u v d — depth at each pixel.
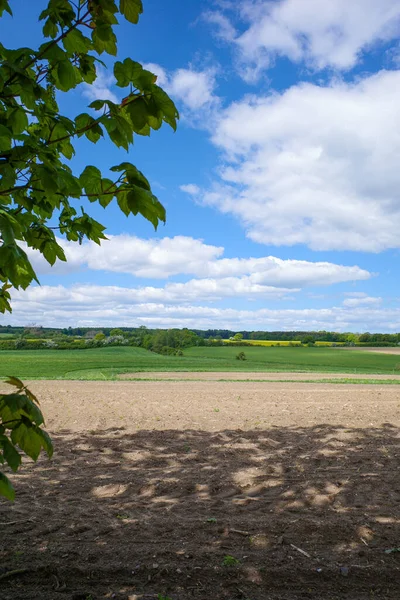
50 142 2.01
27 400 1.74
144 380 24.58
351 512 5.29
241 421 11.24
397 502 5.65
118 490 6.16
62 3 1.86
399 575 3.76
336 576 3.72
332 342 116.25
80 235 2.64
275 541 4.42
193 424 10.88
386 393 17.17
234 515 5.18
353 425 10.76
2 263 1.48
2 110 2.00
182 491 6.13
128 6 1.87
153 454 8.14
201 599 3.31
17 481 6.57
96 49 2.13
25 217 2.47
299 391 17.94
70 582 3.54
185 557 4.02
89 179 2.03
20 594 3.32
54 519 5.00
